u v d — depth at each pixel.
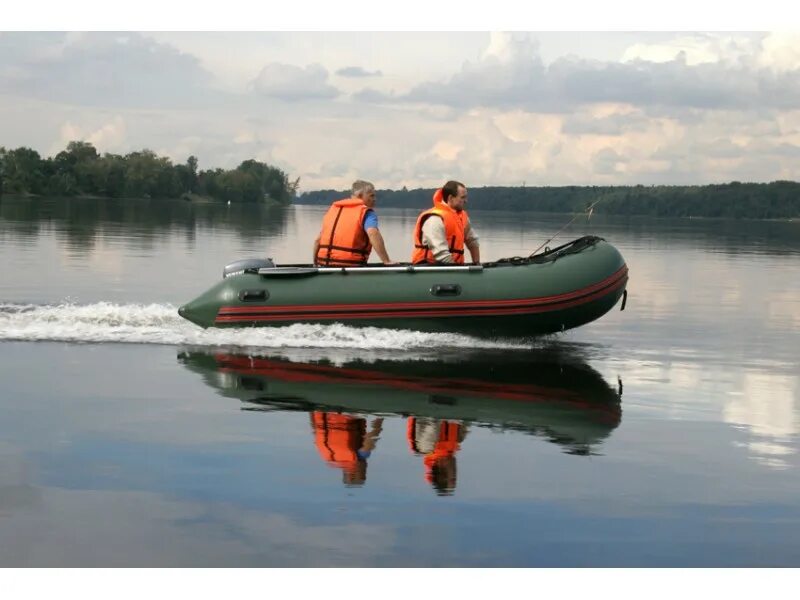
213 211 52.78
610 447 4.73
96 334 7.68
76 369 6.38
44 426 4.88
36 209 40.03
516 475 4.22
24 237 20.62
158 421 5.02
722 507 3.87
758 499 3.97
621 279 8.27
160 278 12.78
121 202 68.31
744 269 17.67
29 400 5.46
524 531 3.58
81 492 3.89
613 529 3.62
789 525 3.69
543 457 4.52
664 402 5.86
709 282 14.80
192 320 8.02
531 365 7.05
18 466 4.20
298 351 7.29
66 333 7.68
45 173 87.38
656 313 10.72
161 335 7.72
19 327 7.85
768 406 5.81
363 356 7.15
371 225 8.18
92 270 13.55
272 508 3.75
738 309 11.25
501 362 7.11
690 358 7.65
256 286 7.96
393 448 4.60
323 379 6.23
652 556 3.39
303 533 3.52
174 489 3.95
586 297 8.02
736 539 3.55
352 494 3.92
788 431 5.15
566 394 6.00
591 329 9.27
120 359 6.79
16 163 84.50
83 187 88.06
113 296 10.62
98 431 4.80
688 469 4.37
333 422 5.08
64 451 4.44
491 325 7.96
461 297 7.89
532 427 5.09
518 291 7.91
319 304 7.90
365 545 3.43
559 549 3.43
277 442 4.66
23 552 3.32
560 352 7.76
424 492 3.96
